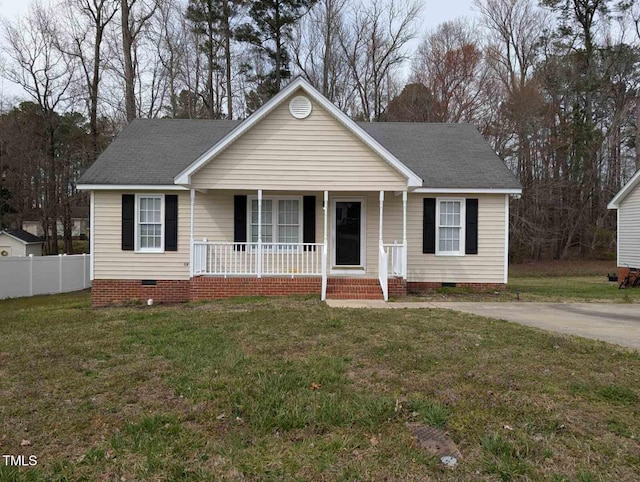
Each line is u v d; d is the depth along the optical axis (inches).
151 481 112.5
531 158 1120.8
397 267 473.1
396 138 608.7
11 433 138.6
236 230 515.8
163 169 519.2
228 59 1109.1
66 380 186.1
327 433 136.3
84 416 150.6
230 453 124.5
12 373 196.7
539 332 266.8
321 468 117.0
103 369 200.8
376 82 1273.4
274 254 515.8
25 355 225.1
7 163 1266.0
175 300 512.1
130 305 482.0
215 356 215.9
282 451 125.8
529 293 522.3
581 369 193.3
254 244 495.5
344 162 460.1
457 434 135.0
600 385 172.4
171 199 511.8
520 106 1071.6
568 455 123.2
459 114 1160.2
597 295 507.5
